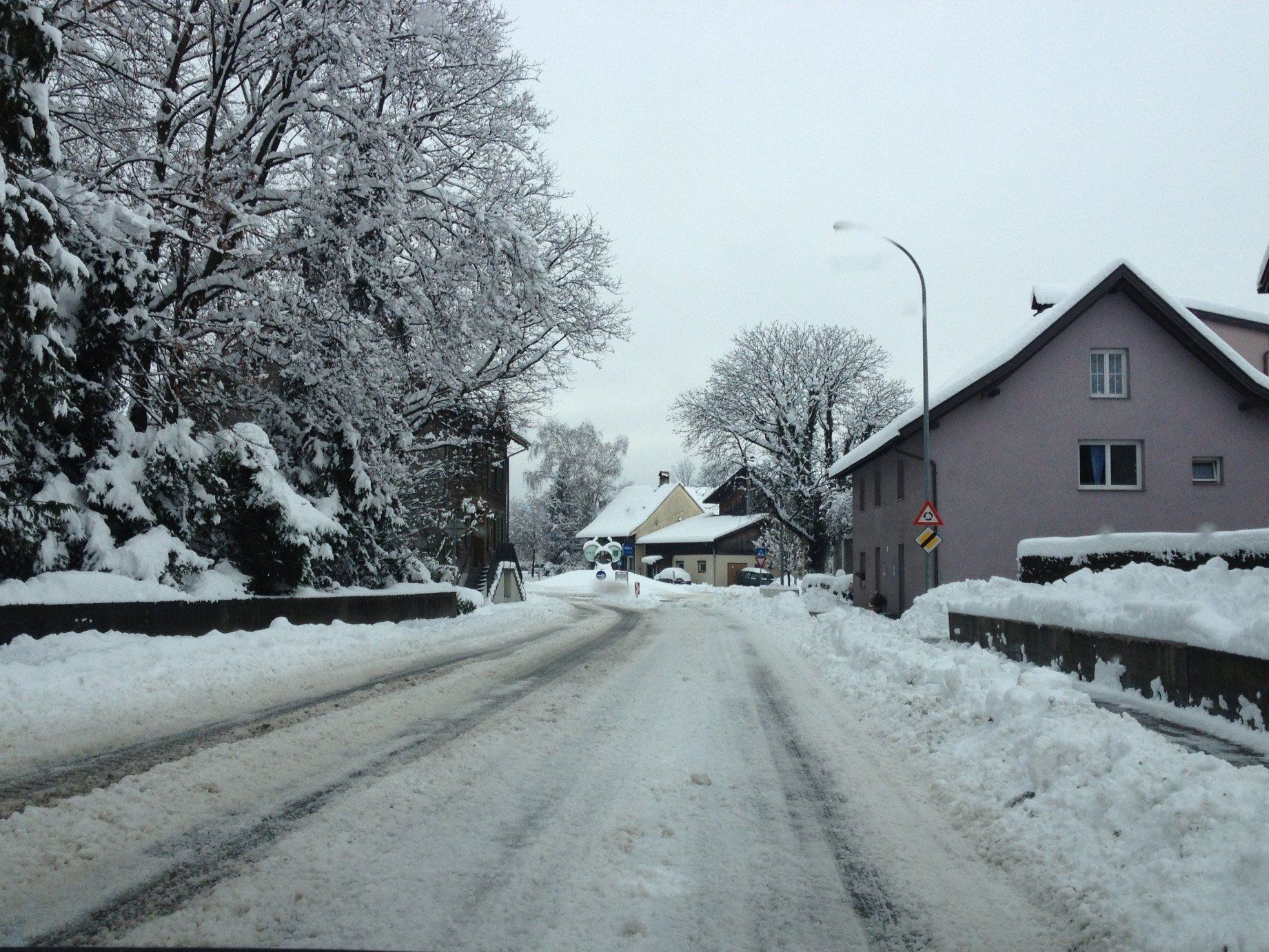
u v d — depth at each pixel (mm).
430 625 22203
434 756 7262
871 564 35562
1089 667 11734
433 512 30938
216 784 6246
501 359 27516
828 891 4629
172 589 15648
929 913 4355
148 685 10547
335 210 18891
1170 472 26812
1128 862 4648
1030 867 4906
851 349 52281
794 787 6676
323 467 22344
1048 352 27141
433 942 3871
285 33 18250
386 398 22453
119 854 4809
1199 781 5070
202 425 19109
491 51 22516
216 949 3734
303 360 20078
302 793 6078
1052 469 26922
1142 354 27016
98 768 6645
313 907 4195
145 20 18000
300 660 13602
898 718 9250
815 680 12969
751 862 5020
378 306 19656
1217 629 9148
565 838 5312
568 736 8234
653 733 8500
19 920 3963
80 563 14891
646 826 5598
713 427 52062
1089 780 5703
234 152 19359
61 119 17094
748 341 52594
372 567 24078
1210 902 3982
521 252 20953
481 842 5188
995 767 6680
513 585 48594
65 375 13875
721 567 83688
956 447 27094
